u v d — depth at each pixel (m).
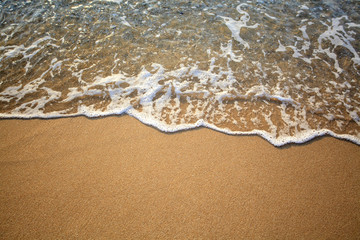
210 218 1.87
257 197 2.00
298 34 3.85
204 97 2.88
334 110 2.74
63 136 2.44
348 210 1.93
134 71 3.21
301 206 1.95
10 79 3.09
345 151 2.34
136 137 2.44
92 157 2.26
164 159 2.25
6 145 2.35
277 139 2.45
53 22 3.98
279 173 2.17
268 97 2.88
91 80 3.08
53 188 2.04
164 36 3.76
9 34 3.75
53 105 2.78
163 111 2.72
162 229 1.81
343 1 4.55
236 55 3.47
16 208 1.91
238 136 2.47
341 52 3.53
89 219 1.86
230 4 4.45
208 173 2.15
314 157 2.29
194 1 4.49
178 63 3.33
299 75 3.18
